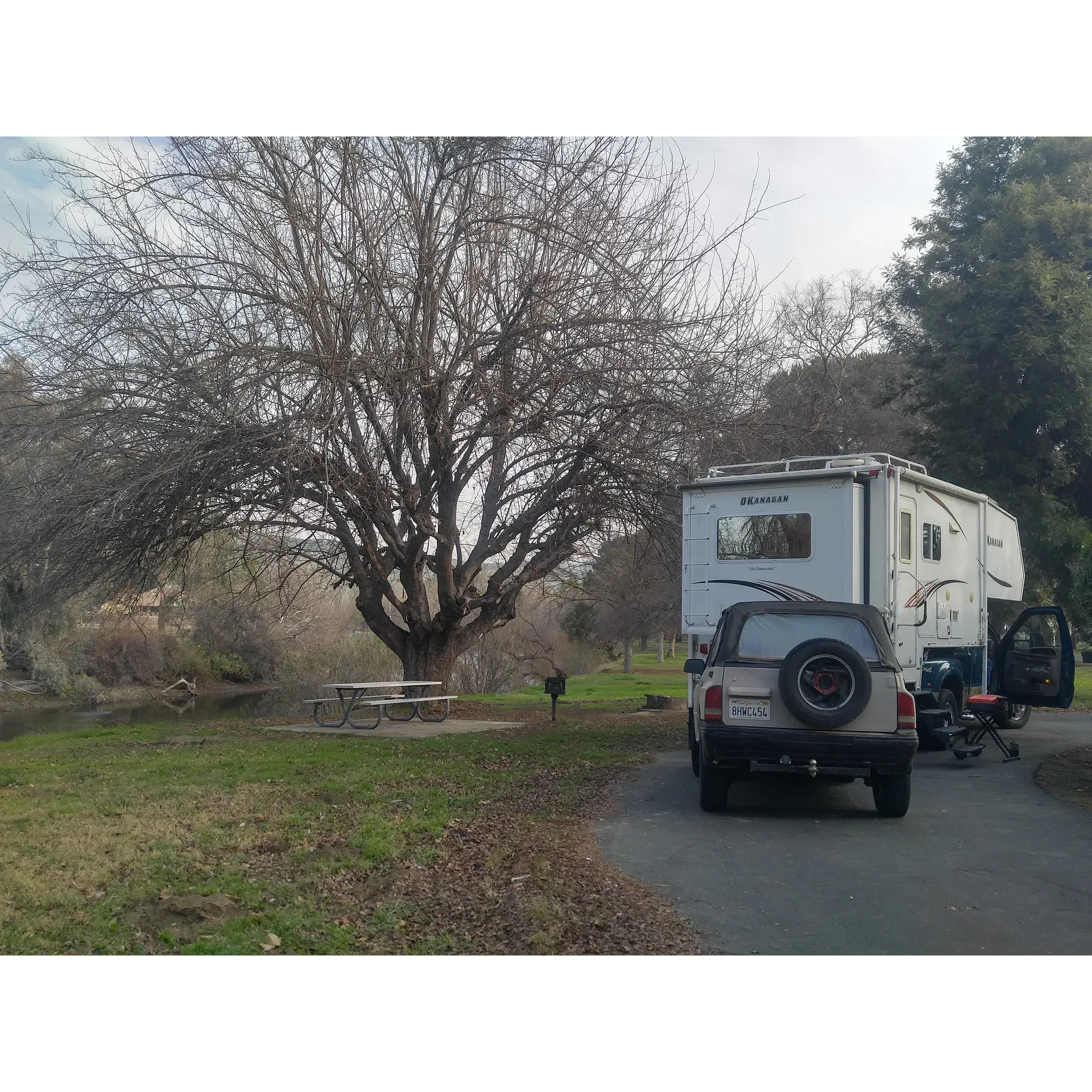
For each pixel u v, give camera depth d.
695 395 15.81
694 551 12.36
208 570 21.31
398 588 34.59
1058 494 24.12
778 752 8.52
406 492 17.03
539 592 30.69
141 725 18.92
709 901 6.25
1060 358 21.05
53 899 6.09
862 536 11.60
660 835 8.08
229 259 15.65
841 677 8.48
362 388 15.30
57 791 10.32
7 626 32.66
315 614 36.75
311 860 7.16
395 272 16.00
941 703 13.27
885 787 8.73
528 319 16.44
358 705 18.31
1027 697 15.81
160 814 8.81
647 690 28.98
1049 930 5.68
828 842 7.88
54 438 14.70
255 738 15.83
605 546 21.08
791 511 11.82
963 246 22.72
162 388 14.65
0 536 15.43
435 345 16.66
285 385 14.68
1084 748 13.94
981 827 8.45
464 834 8.10
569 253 16.38
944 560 13.49
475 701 23.03
